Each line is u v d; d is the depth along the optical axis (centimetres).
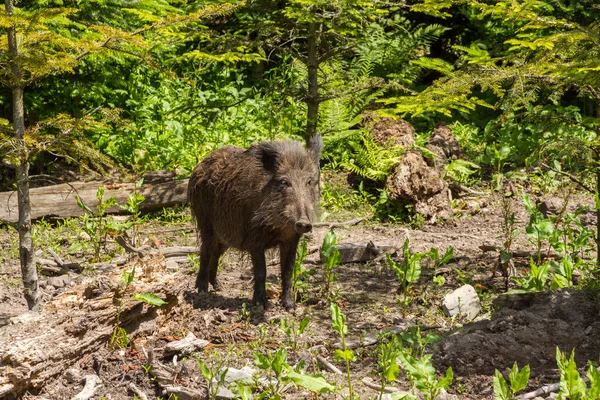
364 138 1605
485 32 1983
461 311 905
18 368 683
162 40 1369
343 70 1869
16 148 767
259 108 1822
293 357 785
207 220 981
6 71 781
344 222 1391
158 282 829
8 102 1595
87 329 757
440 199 1410
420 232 1345
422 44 1953
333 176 1633
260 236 907
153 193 1410
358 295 997
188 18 855
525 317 810
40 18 767
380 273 1099
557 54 816
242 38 1425
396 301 970
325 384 612
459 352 759
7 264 1129
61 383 721
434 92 818
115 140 1666
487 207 1479
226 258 1170
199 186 977
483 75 825
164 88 1872
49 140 807
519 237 1292
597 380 552
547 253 1091
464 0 853
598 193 958
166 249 1161
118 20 1575
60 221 1350
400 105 858
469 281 1042
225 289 1019
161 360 778
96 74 1669
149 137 1686
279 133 1714
